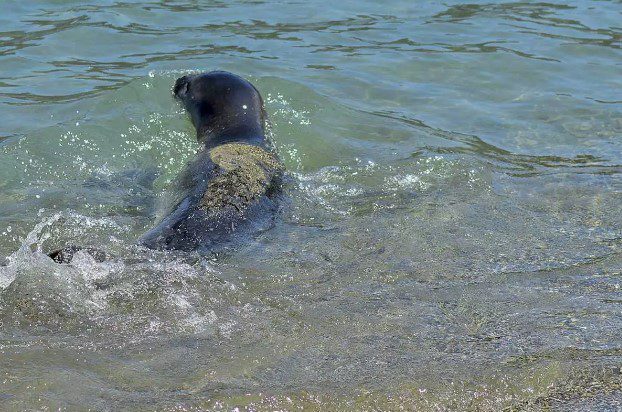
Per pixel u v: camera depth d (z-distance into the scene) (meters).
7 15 14.58
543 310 7.02
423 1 16.17
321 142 10.64
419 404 5.79
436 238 8.32
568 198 9.36
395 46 13.98
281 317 6.82
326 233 8.43
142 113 11.19
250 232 8.37
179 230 8.19
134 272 7.42
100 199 9.20
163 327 6.65
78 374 6.00
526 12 15.67
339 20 15.09
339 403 5.76
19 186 9.36
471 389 5.94
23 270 7.25
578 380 6.05
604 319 6.87
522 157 10.59
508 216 8.87
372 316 6.88
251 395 5.79
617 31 14.74
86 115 11.05
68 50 13.34
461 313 6.96
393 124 11.33
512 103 12.21
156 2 15.48
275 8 15.57
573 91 12.55
